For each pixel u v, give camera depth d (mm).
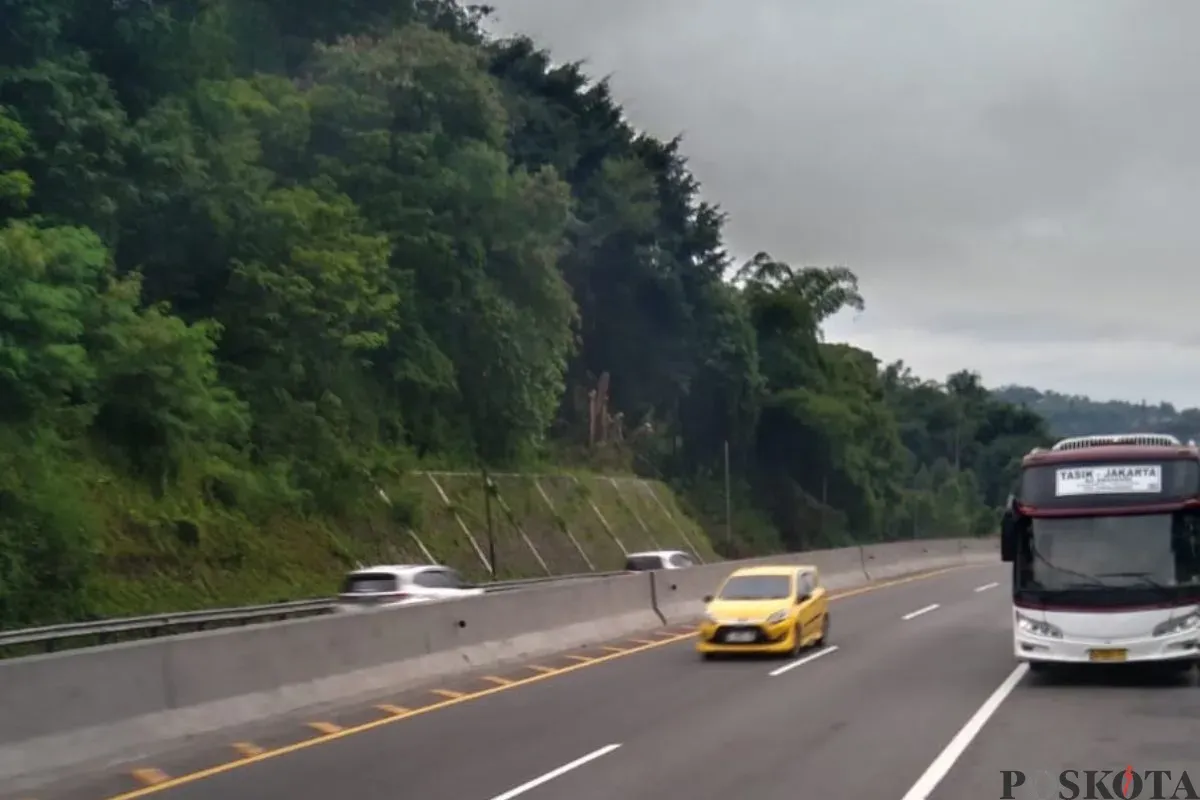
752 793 11391
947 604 36688
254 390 38219
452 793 11711
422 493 42438
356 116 45219
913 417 120000
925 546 59156
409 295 44906
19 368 27375
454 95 47531
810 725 15359
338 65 46062
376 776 12680
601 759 13281
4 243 27125
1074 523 18812
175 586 31156
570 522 50875
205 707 15375
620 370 67438
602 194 64125
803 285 82000
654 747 13984
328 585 35656
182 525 32719
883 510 84312
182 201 35688
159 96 36844
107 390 32062
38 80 31328
